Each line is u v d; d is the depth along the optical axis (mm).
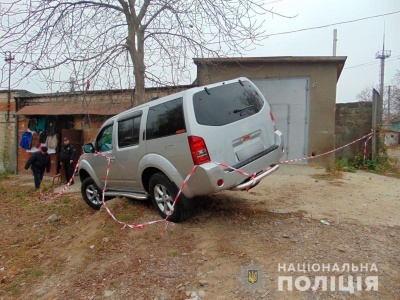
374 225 4352
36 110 13000
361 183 7234
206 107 4188
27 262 4328
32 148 13820
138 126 4988
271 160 4551
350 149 10641
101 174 6184
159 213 4883
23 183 12281
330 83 9812
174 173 4348
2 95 14805
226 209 5176
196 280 3273
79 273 3740
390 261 3363
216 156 4066
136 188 5379
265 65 10125
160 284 3285
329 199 5727
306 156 10039
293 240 3930
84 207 7156
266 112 4727
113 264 3793
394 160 11250
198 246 3949
